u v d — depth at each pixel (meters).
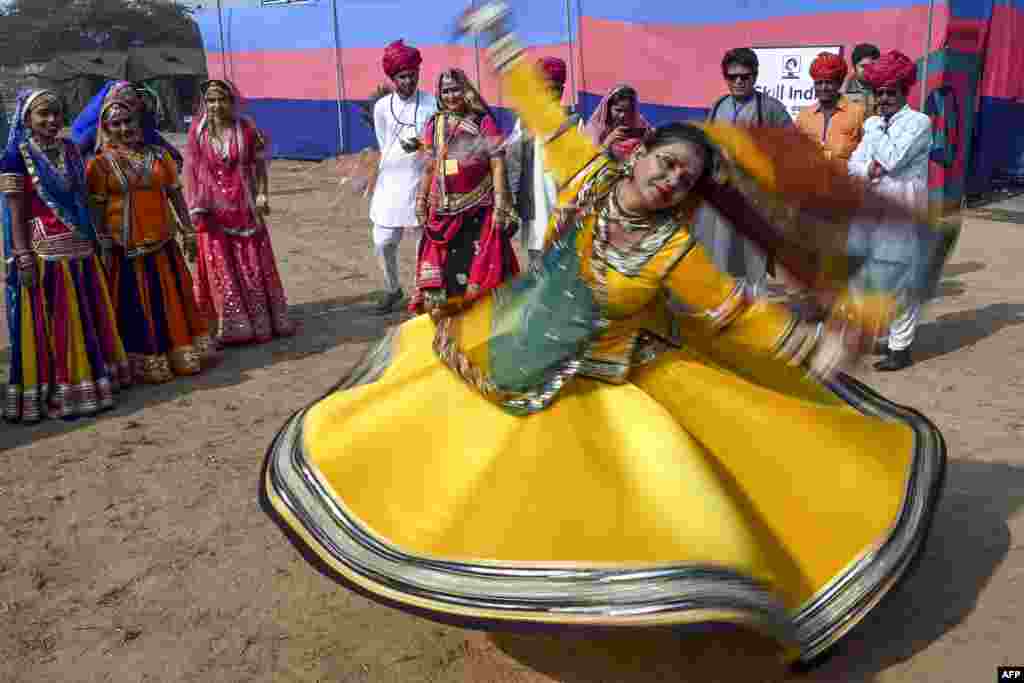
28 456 5.55
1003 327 7.59
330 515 3.10
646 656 3.49
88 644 3.71
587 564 2.79
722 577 2.73
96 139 6.68
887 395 6.06
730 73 6.86
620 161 3.11
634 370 3.23
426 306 6.82
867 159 6.43
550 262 3.19
